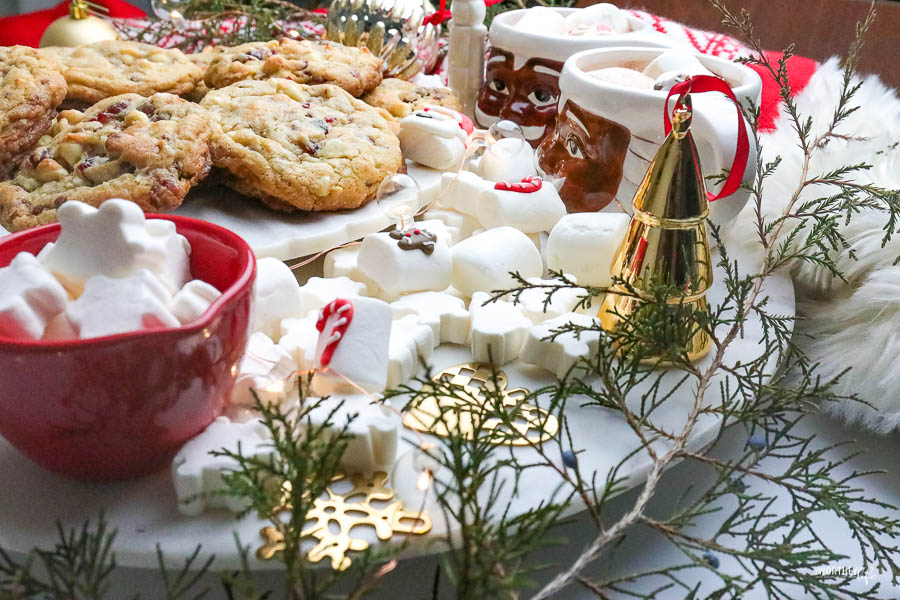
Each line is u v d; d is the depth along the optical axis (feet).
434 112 1.85
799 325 1.63
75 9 2.17
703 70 1.65
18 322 1.15
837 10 2.38
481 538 1.06
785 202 1.68
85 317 1.16
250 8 2.26
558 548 1.29
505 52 1.94
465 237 1.75
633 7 2.63
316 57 1.95
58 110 1.87
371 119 1.82
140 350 1.13
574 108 1.67
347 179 1.67
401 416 1.30
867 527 1.22
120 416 1.16
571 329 1.35
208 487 1.20
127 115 1.68
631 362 1.32
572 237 1.56
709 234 1.67
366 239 1.56
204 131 1.67
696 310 1.39
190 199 1.71
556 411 1.37
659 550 1.31
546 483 1.26
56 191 1.60
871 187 1.54
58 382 1.12
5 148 1.68
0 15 2.94
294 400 1.34
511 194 1.68
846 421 1.49
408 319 1.47
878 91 1.88
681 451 1.25
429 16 2.11
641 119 1.60
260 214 1.68
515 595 1.07
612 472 1.21
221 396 1.24
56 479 1.24
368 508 1.22
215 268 1.30
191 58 2.04
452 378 1.42
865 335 1.52
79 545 1.07
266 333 1.46
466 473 1.10
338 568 1.14
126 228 1.21
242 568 1.16
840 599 1.20
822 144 1.59
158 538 1.18
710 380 1.43
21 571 1.04
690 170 1.40
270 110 1.75
